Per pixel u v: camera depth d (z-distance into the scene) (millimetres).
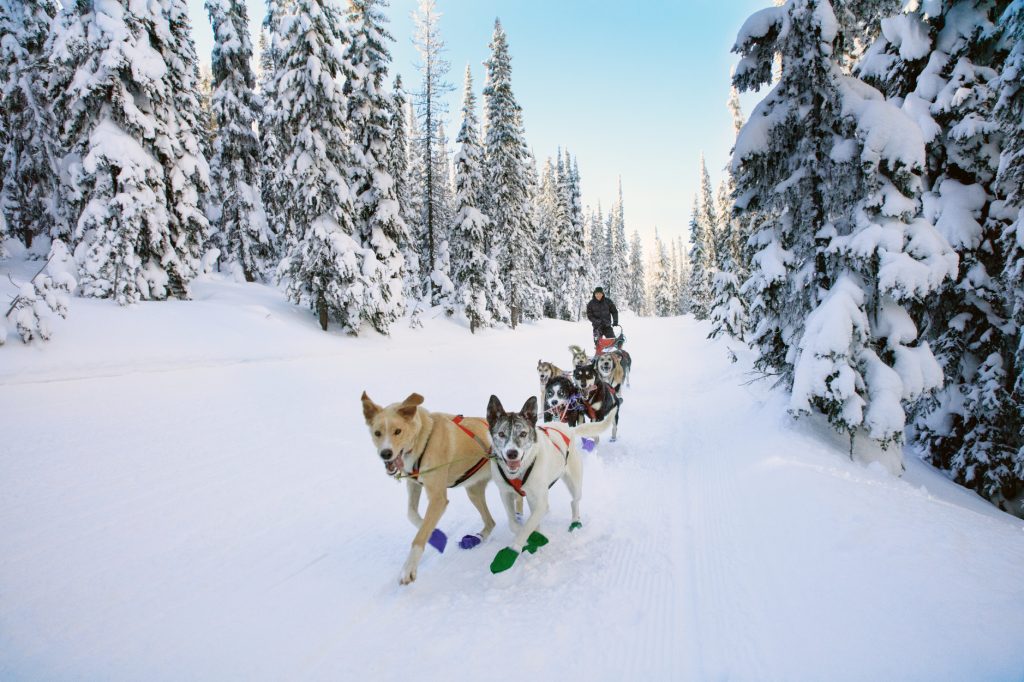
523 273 34000
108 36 14477
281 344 15188
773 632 3066
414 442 3914
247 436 7227
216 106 22859
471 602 3531
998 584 3148
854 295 6789
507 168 30391
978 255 8906
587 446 7262
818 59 7242
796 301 7906
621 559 4227
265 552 4152
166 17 17391
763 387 10633
